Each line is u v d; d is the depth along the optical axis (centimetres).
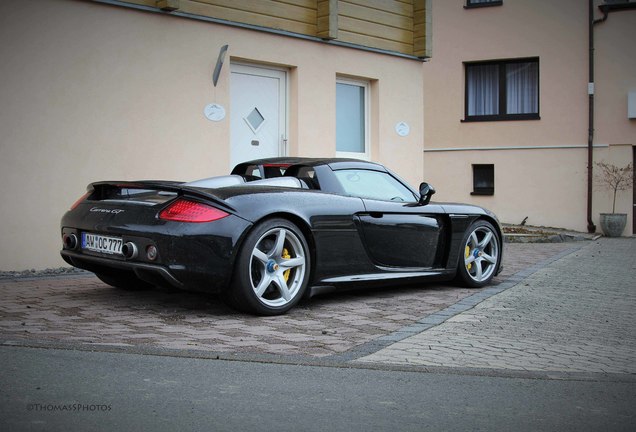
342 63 1025
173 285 505
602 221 1612
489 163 1772
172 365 387
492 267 734
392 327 517
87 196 586
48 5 737
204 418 305
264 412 316
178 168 841
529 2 1720
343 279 587
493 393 360
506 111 1781
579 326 538
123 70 794
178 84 840
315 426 301
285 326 507
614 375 402
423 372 395
